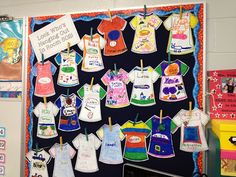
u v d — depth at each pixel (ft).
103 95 4.27
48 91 4.53
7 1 4.94
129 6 4.31
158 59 4.07
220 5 3.97
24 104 4.66
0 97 4.81
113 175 4.16
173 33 4.02
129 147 4.12
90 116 4.30
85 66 4.36
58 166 4.42
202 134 3.84
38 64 4.59
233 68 3.90
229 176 2.73
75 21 4.44
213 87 3.83
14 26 4.76
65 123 4.42
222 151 2.79
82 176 4.29
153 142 4.03
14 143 4.69
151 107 4.07
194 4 3.96
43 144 4.51
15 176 4.64
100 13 4.33
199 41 3.92
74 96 4.40
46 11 4.70
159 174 3.43
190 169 3.86
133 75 4.16
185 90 3.95
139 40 4.15
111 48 4.27
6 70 4.78
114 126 4.20
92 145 4.28
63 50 4.47
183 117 3.94
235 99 3.75
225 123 2.98
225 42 3.93
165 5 4.06
